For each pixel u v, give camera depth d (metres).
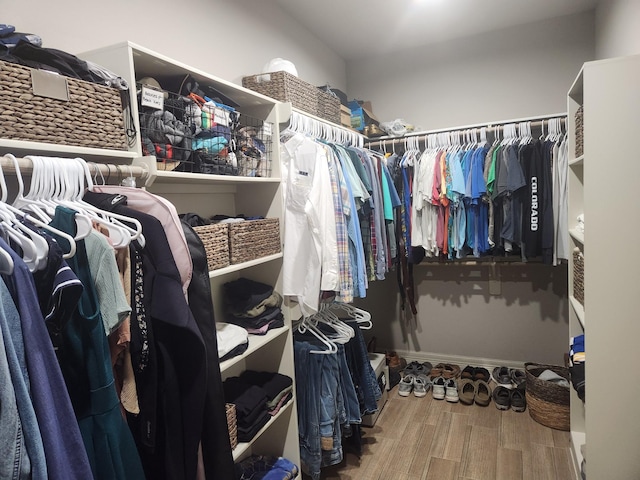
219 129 1.45
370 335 3.52
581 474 1.81
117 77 1.09
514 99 3.01
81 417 0.80
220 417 1.07
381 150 3.01
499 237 2.60
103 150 1.04
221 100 1.62
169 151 1.26
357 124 2.95
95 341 0.80
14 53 0.92
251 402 1.61
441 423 2.52
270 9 2.42
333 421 1.89
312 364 1.89
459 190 2.58
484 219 2.64
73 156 1.09
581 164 1.91
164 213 1.02
